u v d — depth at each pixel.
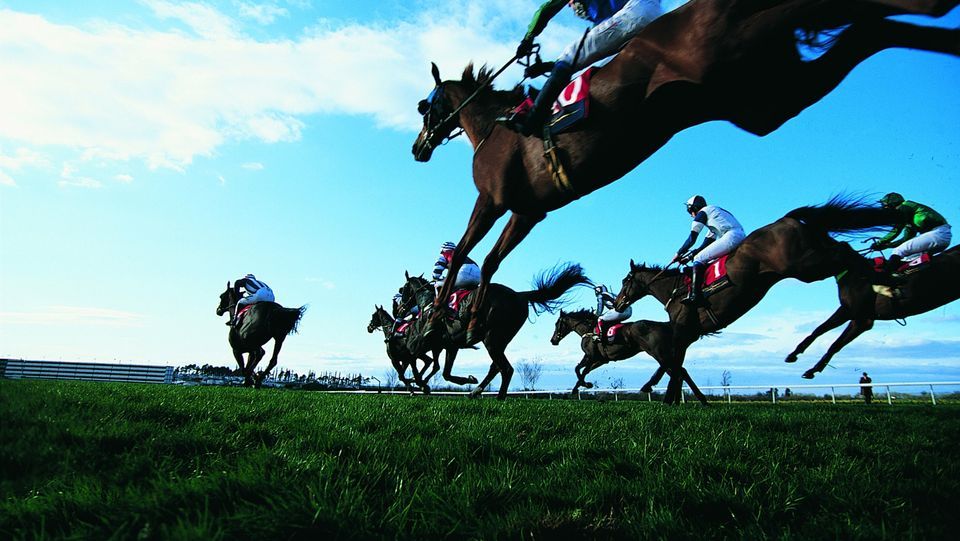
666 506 2.09
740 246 6.98
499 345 9.35
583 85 2.76
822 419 5.13
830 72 2.22
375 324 15.57
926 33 1.97
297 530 1.69
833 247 6.07
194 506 1.86
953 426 4.81
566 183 2.99
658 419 4.80
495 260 3.86
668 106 2.60
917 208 7.46
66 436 2.75
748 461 2.95
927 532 1.88
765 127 2.54
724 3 2.22
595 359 13.30
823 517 2.07
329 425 3.57
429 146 4.34
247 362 12.40
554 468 2.74
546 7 3.15
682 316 8.03
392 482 2.29
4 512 1.81
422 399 7.20
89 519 1.81
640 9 2.75
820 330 8.41
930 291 7.21
